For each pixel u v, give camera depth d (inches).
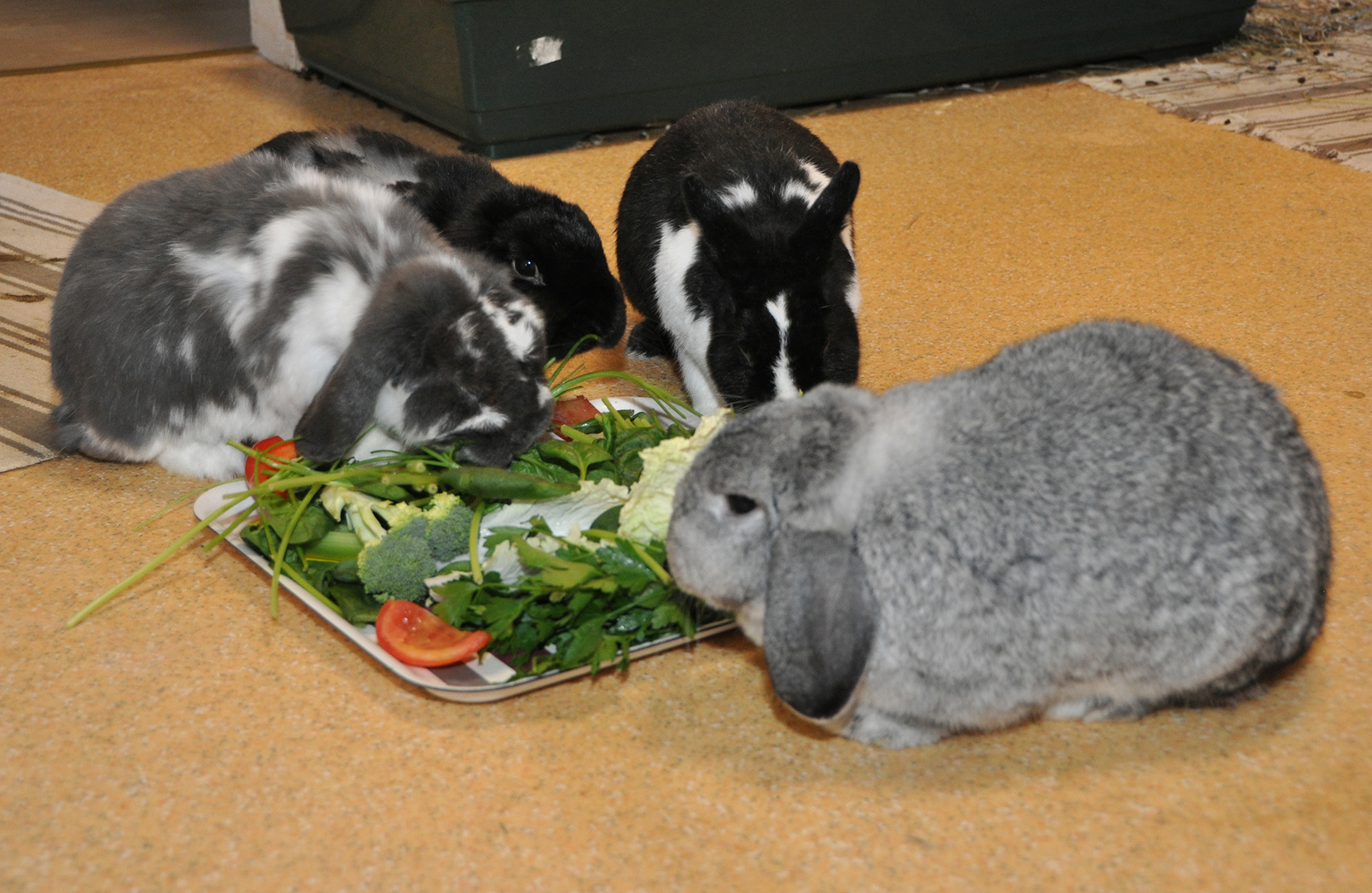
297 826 39.3
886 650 39.1
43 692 43.3
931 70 109.1
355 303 48.8
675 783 40.4
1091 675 39.7
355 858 38.4
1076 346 41.6
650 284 59.7
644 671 44.3
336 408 46.2
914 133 98.9
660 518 43.4
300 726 42.3
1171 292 66.7
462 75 92.4
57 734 41.9
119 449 52.9
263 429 51.6
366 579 44.4
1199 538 38.9
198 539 49.8
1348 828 38.9
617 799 40.0
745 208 54.6
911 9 104.7
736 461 39.0
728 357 52.4
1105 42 114.9
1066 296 66.4
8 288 68.4
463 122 96.0
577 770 40.8
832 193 51.6
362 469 47.1
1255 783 40.1
